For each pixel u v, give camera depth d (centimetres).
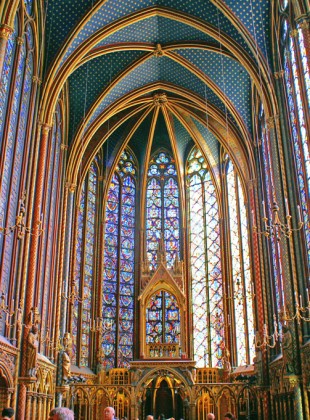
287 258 1917
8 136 1656
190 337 2989
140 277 3117
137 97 2894
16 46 1780
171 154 3428
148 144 3241
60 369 2273
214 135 2914
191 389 2288
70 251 2659
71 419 491
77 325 2762
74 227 2720
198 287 3098
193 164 3378
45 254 2192
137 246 3238
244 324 2720
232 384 2305
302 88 1803
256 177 2575
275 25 2141
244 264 2819
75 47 2259
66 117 2638
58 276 2416
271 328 2319
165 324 2947
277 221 1583
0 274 1598
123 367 2933
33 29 2009
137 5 2302
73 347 2678
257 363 2330
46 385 2098
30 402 1850
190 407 2266
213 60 2561
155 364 2325
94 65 2588
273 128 2134
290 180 1992
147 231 3275
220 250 3048
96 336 2881
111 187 3269
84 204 3017
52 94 2177
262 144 2520
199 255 3164
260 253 2455
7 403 1633
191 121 3122
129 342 3014
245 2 2159
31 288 1864
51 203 2327
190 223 3269
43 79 2159
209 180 3275
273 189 2138
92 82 2634
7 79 1684
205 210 3231
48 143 2244
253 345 2620
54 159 2409
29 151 1978
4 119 1650
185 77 2786
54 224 2416
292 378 1797
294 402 1794
